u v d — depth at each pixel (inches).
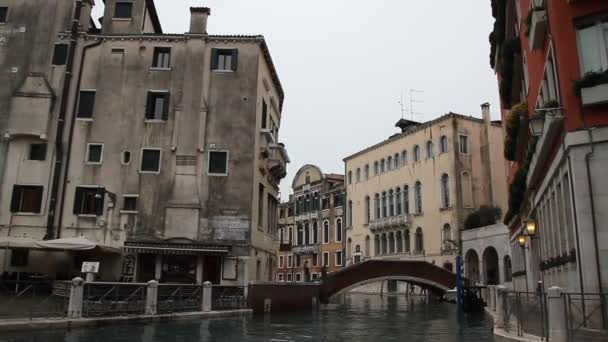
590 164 415.2
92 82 957.8
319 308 1046.4
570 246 473.4
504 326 496.1
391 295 1921.8
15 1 984.9
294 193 2576.3
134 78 960.9
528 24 531.8
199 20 986.1
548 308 365.4
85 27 983.6
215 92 959.6
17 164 911.0
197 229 898.1
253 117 950.4
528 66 668.1
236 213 909.2
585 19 436.5
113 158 927.0
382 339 556.1
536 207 722.8
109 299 601.9
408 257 1804.9
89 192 914.7
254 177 935.7
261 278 1004.6
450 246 1630.2
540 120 498.0
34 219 890.7
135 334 531.2
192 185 917.2
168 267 893.2
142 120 943.0
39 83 944.9
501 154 1748.3
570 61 435.5
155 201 910.4
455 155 1659.7
